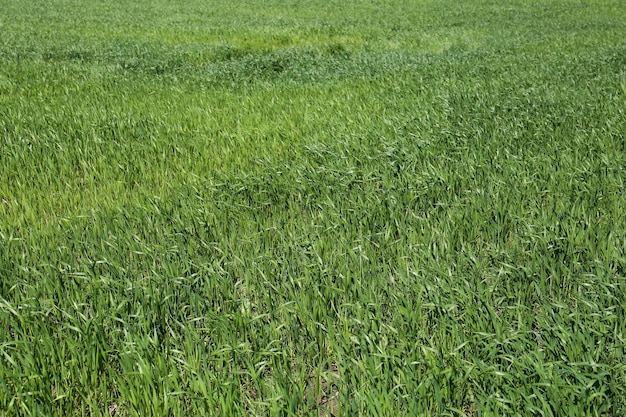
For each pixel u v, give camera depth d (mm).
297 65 14734
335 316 4312
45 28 23156
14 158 7637
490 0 38750
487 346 3641
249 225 5746
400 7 34375
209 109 9984
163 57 15961
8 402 3537
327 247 5121
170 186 6938
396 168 7004
